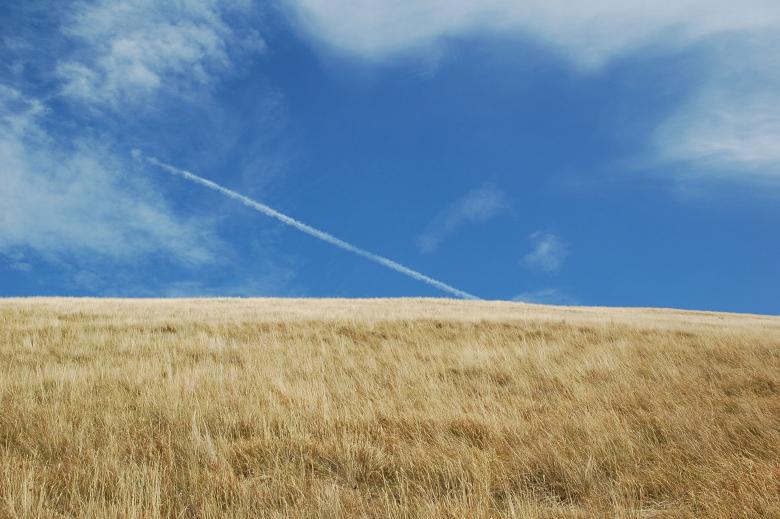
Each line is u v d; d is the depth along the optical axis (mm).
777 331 17906
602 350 12203
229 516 3896
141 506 3904
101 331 14469
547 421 6551
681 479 4703
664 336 14883
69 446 5305
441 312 23734
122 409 6809
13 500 3891
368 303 33344
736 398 7762
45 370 9023
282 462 5160
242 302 32000
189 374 9172
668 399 7539
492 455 5285
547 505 4410
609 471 5004
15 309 18422
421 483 4742
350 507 4156
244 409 6969
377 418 6723
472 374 10219
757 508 4027
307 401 7484
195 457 5051
